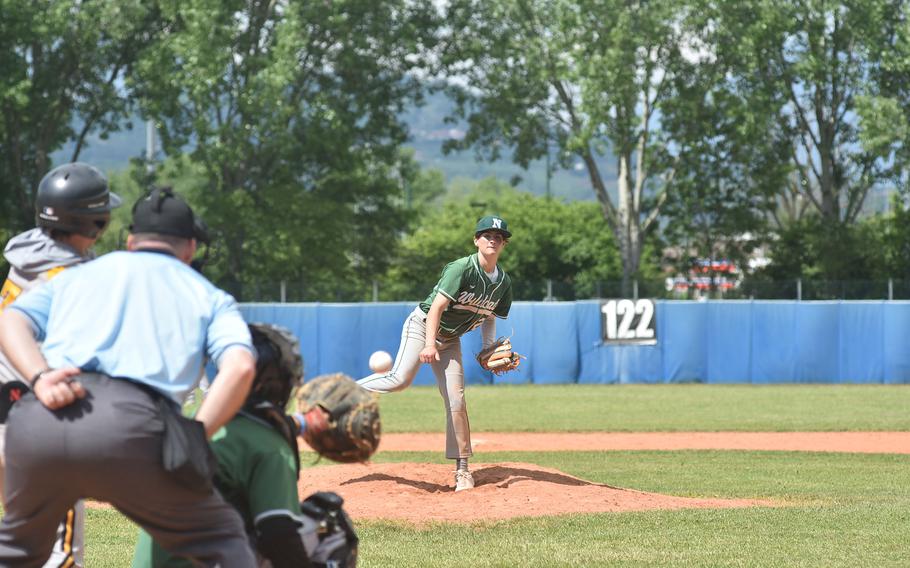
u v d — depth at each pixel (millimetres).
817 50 73500
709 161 75438
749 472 20484
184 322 5758
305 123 71812
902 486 18281
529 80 72562
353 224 78250
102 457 5336
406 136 77750
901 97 75312
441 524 12781
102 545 11883
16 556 5863
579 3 67375
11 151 71688
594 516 13359
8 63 66562
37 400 5488
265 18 71562
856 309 50844
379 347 50156
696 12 67438
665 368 51250
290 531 5855
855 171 79375
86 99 73562
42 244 7828
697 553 10859
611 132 72688
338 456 6348
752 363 51094
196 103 68125
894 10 74312
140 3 69312
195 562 5746
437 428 30594
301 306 49938
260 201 73562
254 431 6051
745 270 80375
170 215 6156
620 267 106375
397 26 72312
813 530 12312
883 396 42281
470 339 50688
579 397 42375
